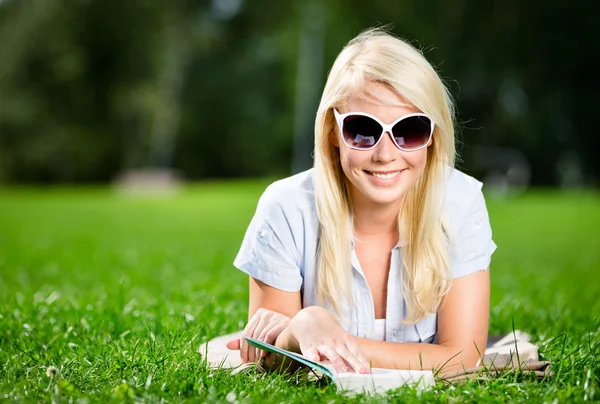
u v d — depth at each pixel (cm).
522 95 3250
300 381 331
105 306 523
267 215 370
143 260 925
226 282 675
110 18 3553
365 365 326
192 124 4228
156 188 3303
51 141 3697
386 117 334
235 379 328
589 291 677
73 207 2131
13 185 3794
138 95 3609
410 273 360
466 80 2966
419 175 343
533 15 2719
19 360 375
